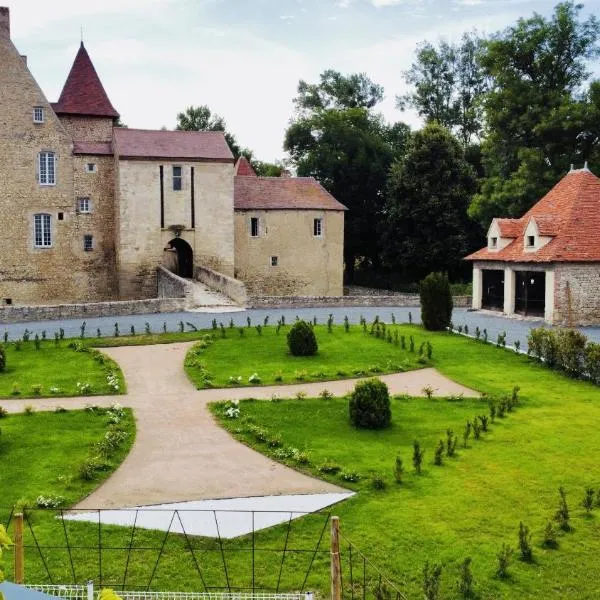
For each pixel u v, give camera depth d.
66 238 51.00
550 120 52.41
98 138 54.34
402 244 64.00
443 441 18.70
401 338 31.66
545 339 27.77
